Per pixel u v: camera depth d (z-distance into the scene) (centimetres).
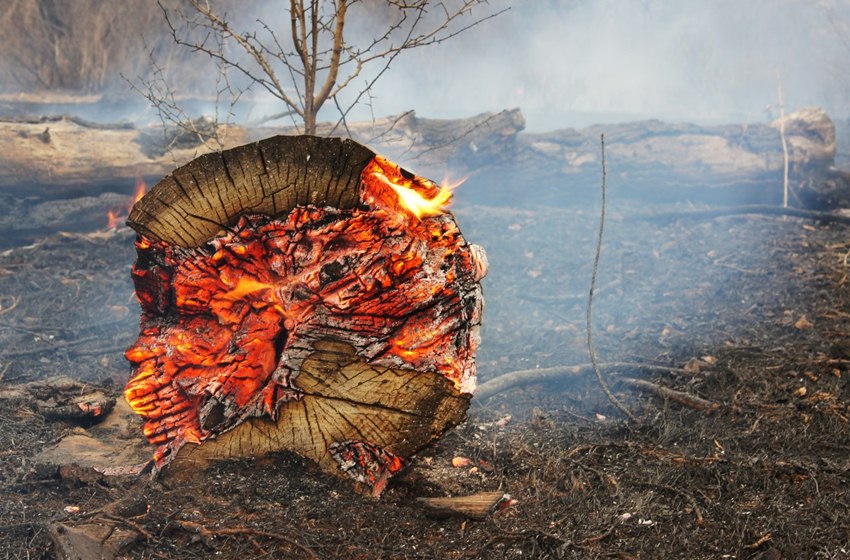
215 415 140
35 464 145
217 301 139
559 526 132
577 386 196
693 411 179
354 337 134
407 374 135
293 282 135
